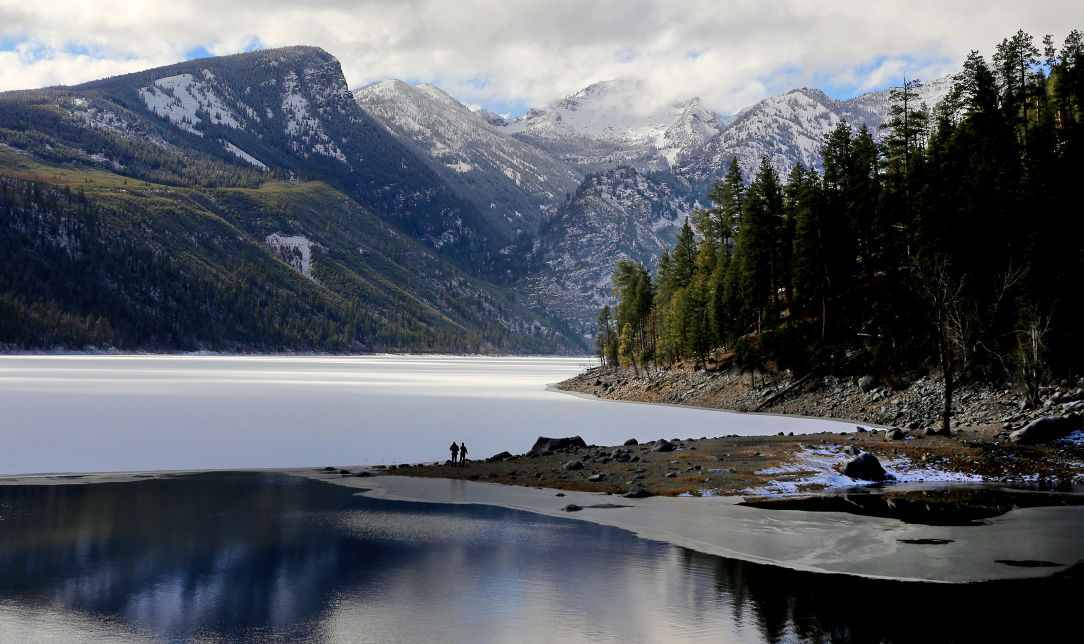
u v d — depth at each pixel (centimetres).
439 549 2689
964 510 3275
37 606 2105
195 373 18538
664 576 2358
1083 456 4353
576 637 1888
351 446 5869
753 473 4072
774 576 2348
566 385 15488
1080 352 6059
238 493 3794
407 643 1853
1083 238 6688
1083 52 8494
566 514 3262
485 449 5741
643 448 4956
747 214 9981
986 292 6781
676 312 11712
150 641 1866
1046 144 7550
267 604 2128
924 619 1962
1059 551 2603
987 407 6075
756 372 9294
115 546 2728
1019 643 1800
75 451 5362
